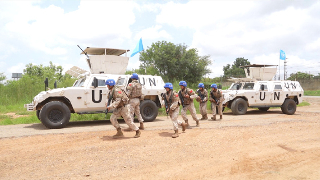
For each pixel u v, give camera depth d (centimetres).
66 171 439
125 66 1100
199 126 873
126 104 680
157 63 3344
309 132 764
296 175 412
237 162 483
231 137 693
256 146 601
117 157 517
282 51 1756
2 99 1833
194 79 3484
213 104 1083
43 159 505
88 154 538
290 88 1460
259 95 1382
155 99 1105
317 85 4325
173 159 504
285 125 888
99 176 415
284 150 568
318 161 488
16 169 450
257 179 395
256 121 999
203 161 491
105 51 1068
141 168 452
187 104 847
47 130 816
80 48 1066
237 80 1520
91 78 953
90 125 958
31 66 3111
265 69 1525
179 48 3447
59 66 3161
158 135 722
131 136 711
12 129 843
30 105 891
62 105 868
